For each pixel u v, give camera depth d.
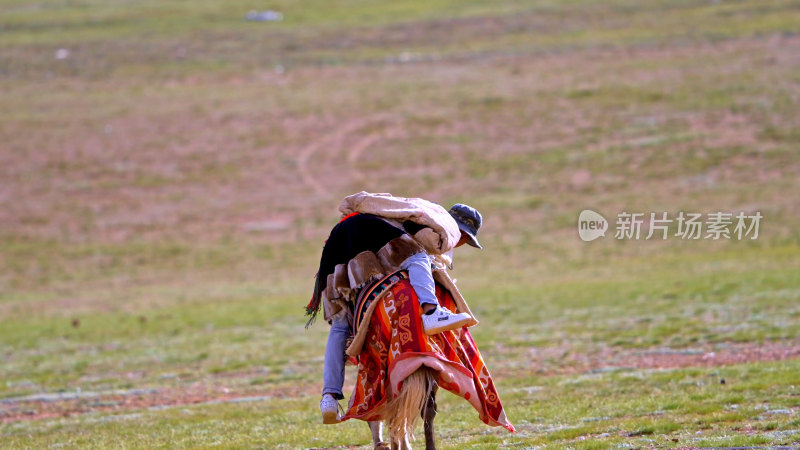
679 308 47.53
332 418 15.55
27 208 114.81
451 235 15.84
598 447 18.14
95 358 44.69
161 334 52.44
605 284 62.53
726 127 129.75
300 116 151.12
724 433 18.83
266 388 34.19
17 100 164.75
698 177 112.06
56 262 93.62
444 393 29.42
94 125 149.88
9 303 74.31
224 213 111.88
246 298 70.56
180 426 24.84
